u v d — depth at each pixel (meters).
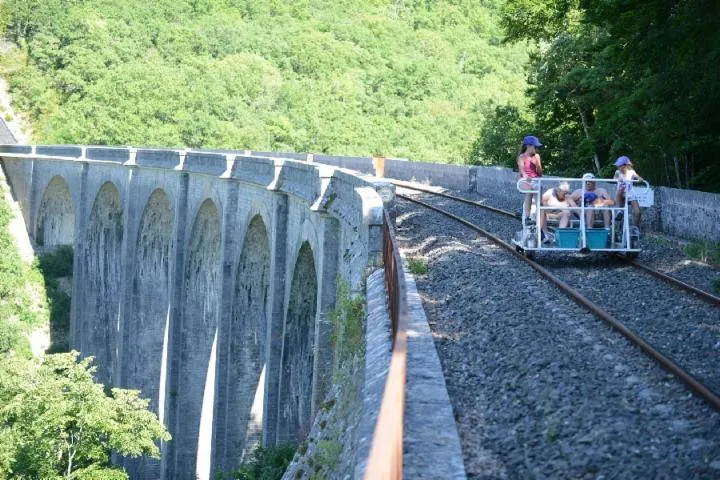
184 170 37.88
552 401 8.14
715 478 6.39
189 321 38.97
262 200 28.00
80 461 28.53
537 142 17.59
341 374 12.48
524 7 47.09
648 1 22.11
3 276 63.66
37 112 101.75
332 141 94.06
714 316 12.10
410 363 8.80
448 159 93.88
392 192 22.98
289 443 23.61
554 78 42.28
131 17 118.31
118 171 49.72
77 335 58.38
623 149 33.28
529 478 6.53
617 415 7.76
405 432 6.90
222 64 100.19
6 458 27.12
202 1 133.50
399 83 112.75
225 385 31.97
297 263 24.44
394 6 153.25
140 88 91.06
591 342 10.18
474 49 140.50
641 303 13.10
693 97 24.42
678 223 22.91
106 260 56.00
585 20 24.55
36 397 27.56
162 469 38.56
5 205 68.94
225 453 31.62
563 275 15.83
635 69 24.97
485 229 22.67
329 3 147.12
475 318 11.72
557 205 17.09
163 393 46.06
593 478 6.52
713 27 21.52
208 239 38.28
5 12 105.00
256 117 94.12
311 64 113.06
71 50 102.62
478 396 8.54
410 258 16.98
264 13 137.12
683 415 7.78
